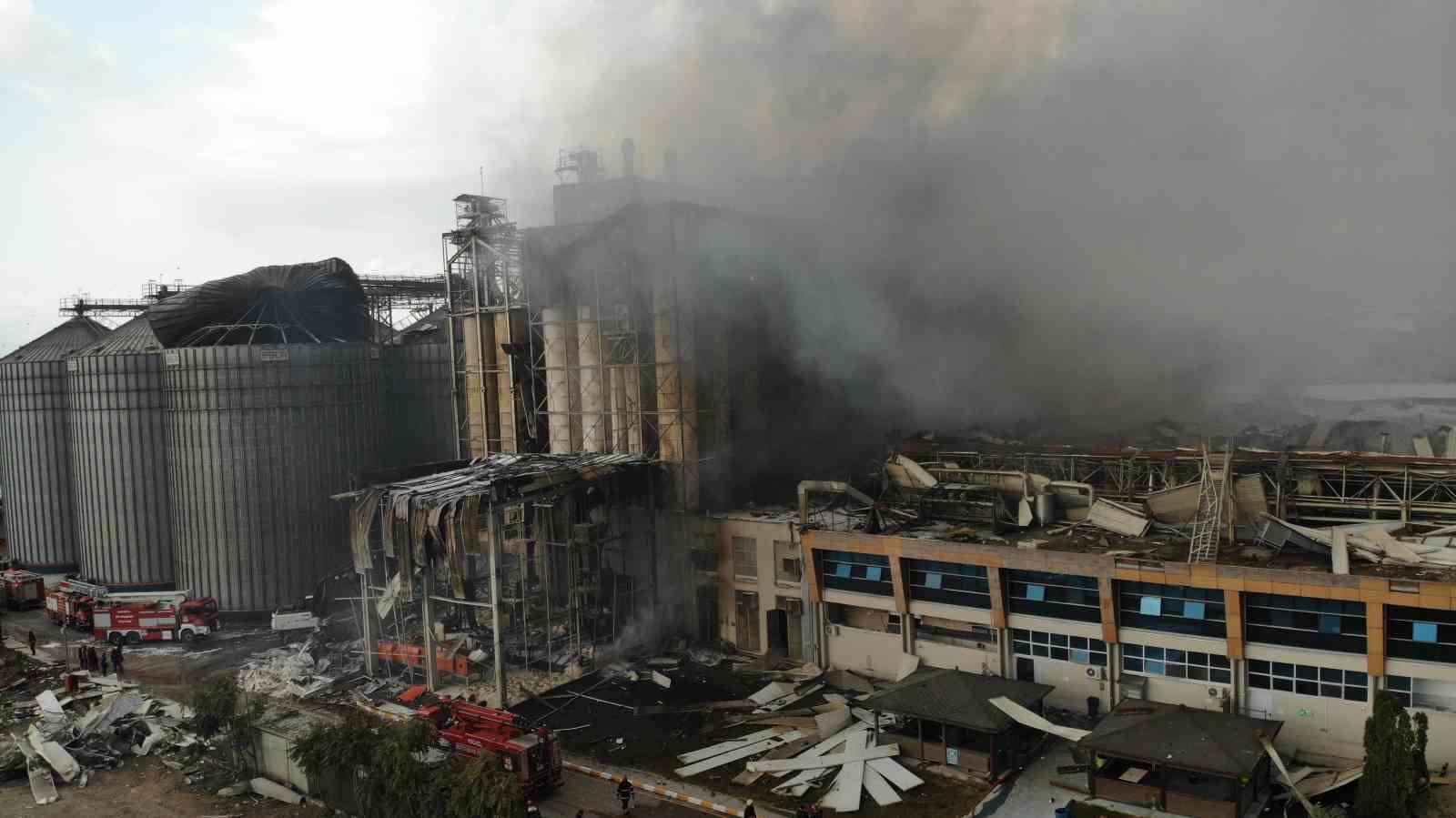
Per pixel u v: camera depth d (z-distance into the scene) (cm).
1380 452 5722
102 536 7156
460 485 5041
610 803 3775
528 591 6034
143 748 4459
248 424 6438
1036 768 3853
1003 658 4522
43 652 6009
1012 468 5466
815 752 4088
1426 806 3159
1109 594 4162
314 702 4953
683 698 4834
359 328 7706
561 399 6197
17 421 8050
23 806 3941
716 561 5591
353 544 5262
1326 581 3706
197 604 6150
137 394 7038
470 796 3278
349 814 3784
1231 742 3422
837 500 5900
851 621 5078
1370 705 3716
